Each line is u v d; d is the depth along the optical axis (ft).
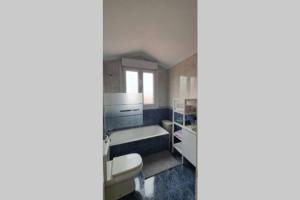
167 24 5.17
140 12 4.46
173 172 6.40
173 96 9.84
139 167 4.79
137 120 9.18
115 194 4.68
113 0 3.90
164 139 8.84
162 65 10.09
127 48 7.38
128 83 9.04
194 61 7.84
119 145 7.33
